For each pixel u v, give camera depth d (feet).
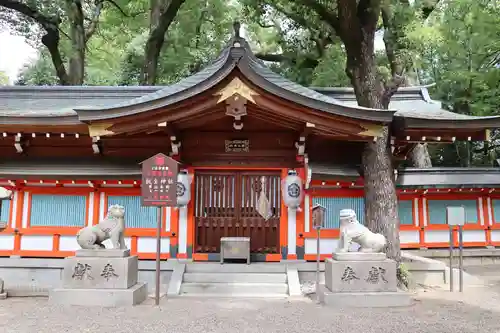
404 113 33.47
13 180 33.35
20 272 32.73
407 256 37.40
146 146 34.60
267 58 64.13
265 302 26.13
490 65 67.05
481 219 43.80
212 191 34.35
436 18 35.12
